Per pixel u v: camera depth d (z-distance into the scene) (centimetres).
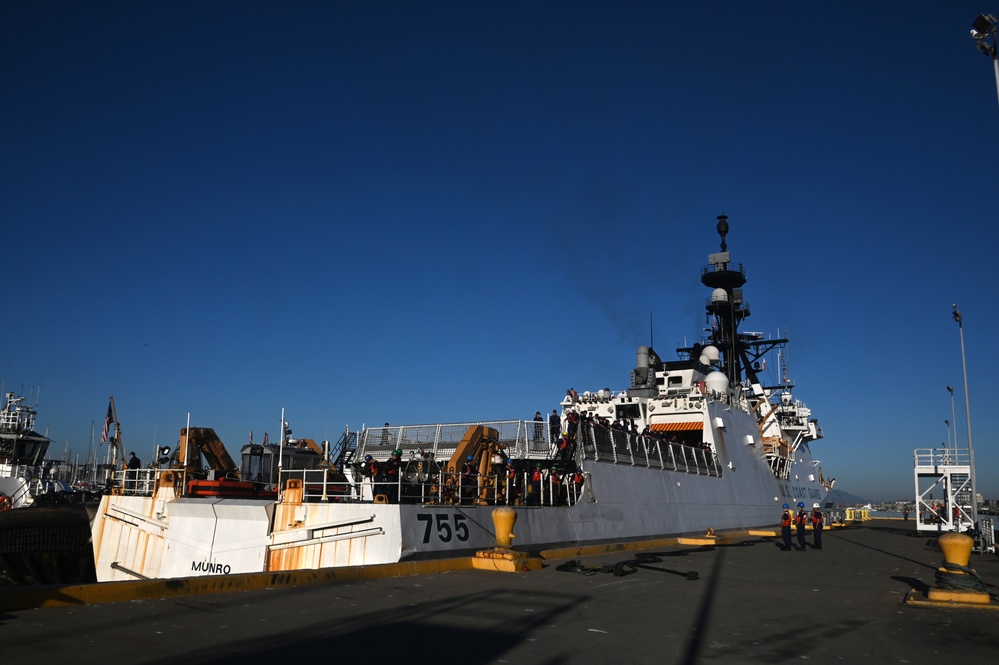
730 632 1123
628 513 3131
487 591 1490
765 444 5334
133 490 2538
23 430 5150
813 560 2522
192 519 2245
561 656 930
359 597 1351
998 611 1362
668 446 3753
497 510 1959
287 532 2066
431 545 1972
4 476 4759
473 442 2470
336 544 1986
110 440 2981
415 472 2602
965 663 940
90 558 2691
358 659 873
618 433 3297
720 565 2286
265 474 2816
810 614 1316
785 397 6050
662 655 954
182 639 939
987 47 1914
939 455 4722
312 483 2133
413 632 1050
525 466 2819
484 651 941
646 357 4638
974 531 3662
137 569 2308
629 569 1958
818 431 6688
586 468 2903
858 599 1525
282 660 852
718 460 4306
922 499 4800
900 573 2092
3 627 959
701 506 3916
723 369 5569
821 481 6838
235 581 1378
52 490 4831
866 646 1037
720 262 5616
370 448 2889
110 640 913
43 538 2667
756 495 4781
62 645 875
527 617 1202
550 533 2545
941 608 1390
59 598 1129
